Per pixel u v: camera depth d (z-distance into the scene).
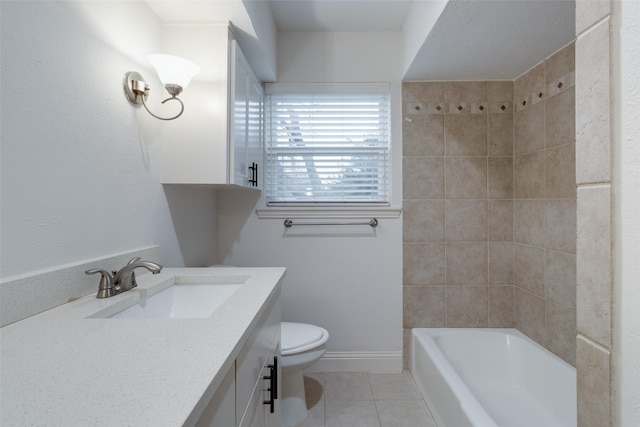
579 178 0.44
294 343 1.65
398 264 2.30
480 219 2.28
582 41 0.44
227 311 0.86
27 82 0.85
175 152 1.53
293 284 2.30
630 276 0.37
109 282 1.01
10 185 0.80
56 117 0.94
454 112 2.27
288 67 2.29
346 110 2.32
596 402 0.42
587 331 0.43
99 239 1.12
